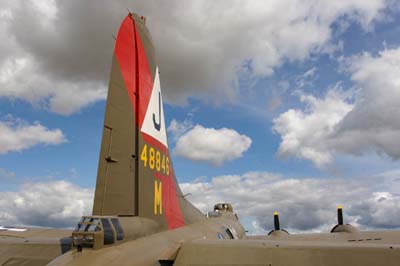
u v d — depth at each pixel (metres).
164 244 7.52
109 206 7.17
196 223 11.09
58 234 11.28
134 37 8.61
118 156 7.54
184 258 6.68
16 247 8.22
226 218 15.31
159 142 9.16
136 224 7.27
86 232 6.12
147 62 9.00
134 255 6.45
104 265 5.82
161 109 9.55
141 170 8.06
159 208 8.59
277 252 6.57
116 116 7.66
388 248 6.44
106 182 7.21
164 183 9.12
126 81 8.07
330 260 6.18
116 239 6.46
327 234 16.61
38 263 7.36
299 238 15.70
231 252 6.71
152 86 9.12
